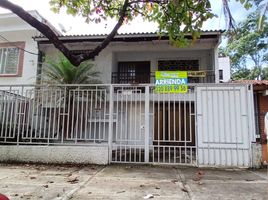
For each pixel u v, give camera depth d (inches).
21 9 116.4
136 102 327.3
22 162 310.8
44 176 239.1
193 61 512.4
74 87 339.3
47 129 323.0
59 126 321.1
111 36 138.3
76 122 317.7
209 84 309.7
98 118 325.7
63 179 227.5
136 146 316.5
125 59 522.6
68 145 315.0
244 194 183.8
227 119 302.7
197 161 298.4
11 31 516.7
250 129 299.1
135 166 295.1
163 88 317.4
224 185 210.4
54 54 496.7
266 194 183.8
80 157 306.7
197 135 303.6
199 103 308.5
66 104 328.8
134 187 201.5
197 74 435.8
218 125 302.5
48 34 122.3
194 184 213.0
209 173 260.8
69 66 413.7
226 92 307.0
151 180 226.4
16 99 331.0
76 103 327.6
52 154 310.0
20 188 194.9
